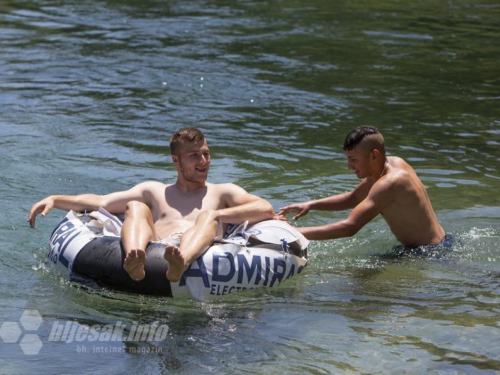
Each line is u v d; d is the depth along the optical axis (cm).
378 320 841
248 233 955
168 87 1930
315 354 764
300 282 952
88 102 1797
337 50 2347
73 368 738
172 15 2842
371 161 1080
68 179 1312
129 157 1438
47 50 2295
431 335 802
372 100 1853
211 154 1464
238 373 728
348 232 1038
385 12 2962
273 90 1920
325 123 1677
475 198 1261
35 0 3117
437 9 3039
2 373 729
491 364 740
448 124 1677
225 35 2512
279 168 1399
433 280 961
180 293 891
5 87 1903
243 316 854
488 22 2794
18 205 1197
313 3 3128
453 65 2195
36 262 1005
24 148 1468
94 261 923
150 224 945
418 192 1066
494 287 936
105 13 2869
